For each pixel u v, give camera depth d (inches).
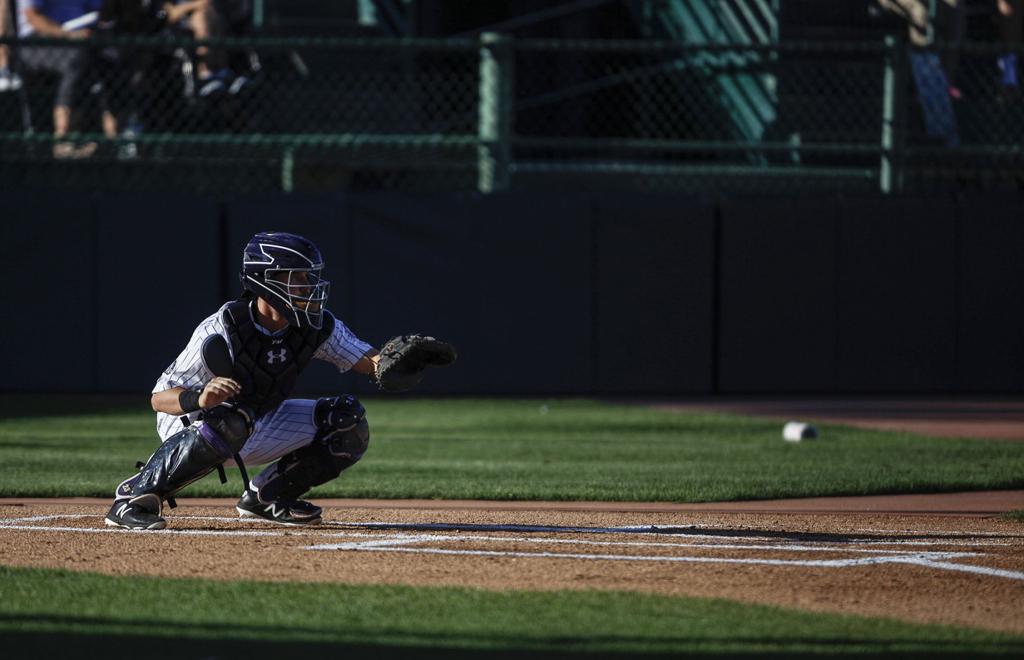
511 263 2003.0
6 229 1956.2
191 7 2113.7
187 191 2063.2
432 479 1139.9
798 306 2038.6
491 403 1930.4
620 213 2015.3
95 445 1398.9
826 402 1953.7
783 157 2190.0
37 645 530.9
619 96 2274.9
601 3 2394.2
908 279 2042.3
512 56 1963.6
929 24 2274.9
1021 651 537.0
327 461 843.4
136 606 608.1
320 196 1974.7
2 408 1814.7
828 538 844.6
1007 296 2047.2
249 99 2063.2
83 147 2021.4
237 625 571.2
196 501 1020.5
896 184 2043.6
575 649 530.9
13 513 921.5
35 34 2064.5
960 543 825.5
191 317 1962.4
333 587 657.0
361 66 2159.2
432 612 601.3
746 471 1211.2
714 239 2027.6
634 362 2026.3
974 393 2058.3
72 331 1966.0
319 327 790.5
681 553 776.9
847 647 540.1
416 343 796.6
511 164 2012.8
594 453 1365.7
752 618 595.2
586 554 770.8
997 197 2046.0
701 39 2373.3
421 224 1990.7
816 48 1975.9
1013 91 2161.7
